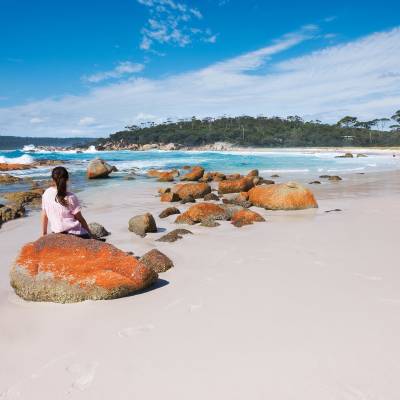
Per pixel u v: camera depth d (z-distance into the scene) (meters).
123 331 3.70
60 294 4.46
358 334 3.43
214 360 3.12
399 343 3.25
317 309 3.98
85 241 4.89
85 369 3.09
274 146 122.94
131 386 2.85
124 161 41.81
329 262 5.62
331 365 2.97
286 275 5.10
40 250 4.82
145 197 14.65
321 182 19.31
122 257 4.80
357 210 10.47
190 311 4.08
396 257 5.77
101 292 4.46
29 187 19.00
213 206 9.56
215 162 38.59
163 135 151.75
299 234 7.62
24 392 2.82
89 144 186.50
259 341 3.38
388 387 2.70
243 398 2.66
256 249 6.52
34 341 3.57
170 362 3.13
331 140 121.31
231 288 4.70
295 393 2.68
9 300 4.61
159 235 8.09
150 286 4.88
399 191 14.85
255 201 11.76
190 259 6.06
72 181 21.47
